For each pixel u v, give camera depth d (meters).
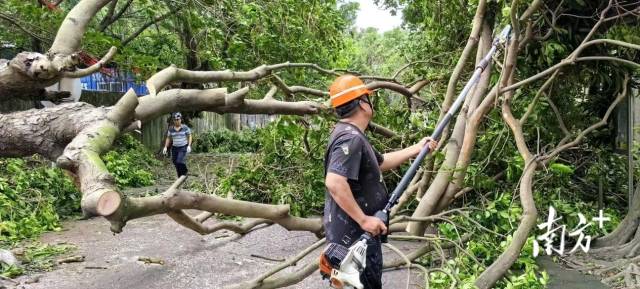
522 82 4.59
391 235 4.96
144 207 3.00
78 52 3.93
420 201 4.92
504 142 5.43
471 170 5.17
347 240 2.88
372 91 6.08
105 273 4.68
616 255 5.00
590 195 6.45
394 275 4.57
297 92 5.55
